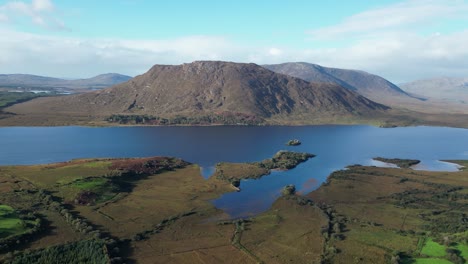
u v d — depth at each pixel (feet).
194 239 369.09
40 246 337.72
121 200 476.13
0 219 375.45
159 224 401.90
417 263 316.40
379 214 446.19
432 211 453.17
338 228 392.47
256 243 361.10
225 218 427.33
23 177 540.93
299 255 336.70
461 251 334.44
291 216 434.30
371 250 343.26
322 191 534.37
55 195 471.21
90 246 333.83
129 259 325.83
